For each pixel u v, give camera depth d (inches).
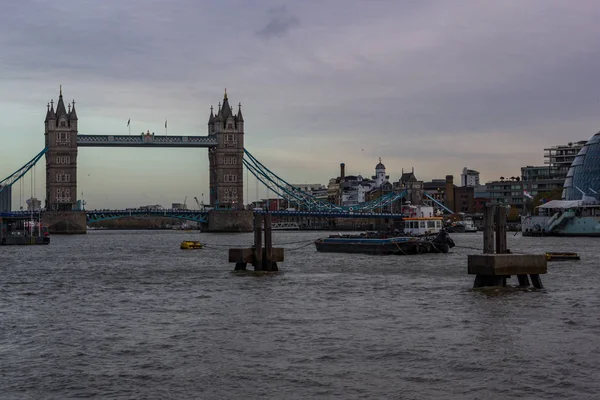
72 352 1827.0
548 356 1731.1
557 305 2393.0
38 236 7751.0
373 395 1483.8
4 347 1884.8
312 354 1780.3
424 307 2409.0
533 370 1621.6
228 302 2581.2
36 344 1915.6
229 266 4183.1
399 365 1681.8
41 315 2358.5
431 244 5137.8
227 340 1931.6
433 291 2807.6
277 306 2469.2
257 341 1916.8
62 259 5078.7
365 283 3120.1
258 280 3260.3
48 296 2844.5
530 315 2222.0
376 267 3964.1
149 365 1702.8
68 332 2062.0
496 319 2162.9
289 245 7308.1
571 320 2139.5
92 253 5885.8
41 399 1480.1
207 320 2218.3
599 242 7288.4
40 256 5457.7
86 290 3029.0
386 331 2022.6
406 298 2628.0
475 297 2564.0
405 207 6343.5
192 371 1649.9
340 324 2129.7
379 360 1723.7
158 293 2876.5
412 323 2129.7
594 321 2128.4
